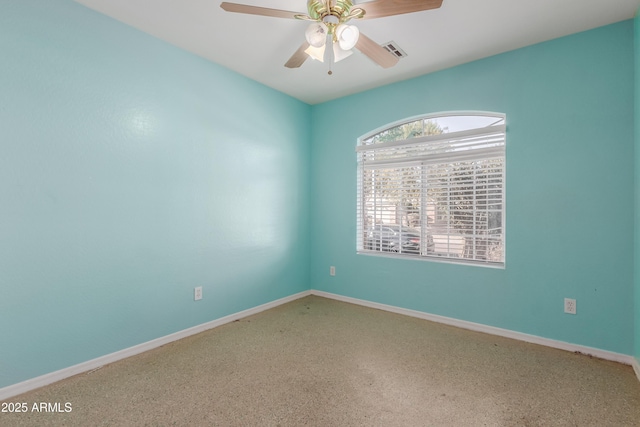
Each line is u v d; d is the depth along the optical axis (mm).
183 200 2588
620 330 2162
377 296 3365
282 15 1729
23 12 1768
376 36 2334
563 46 2344
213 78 2793
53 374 1899
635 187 2076
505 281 2604
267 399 1733
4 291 1730
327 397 1755
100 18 2076
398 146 3189
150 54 2352
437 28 2230
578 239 2303
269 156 3363
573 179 2316
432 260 3002
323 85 3293
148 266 2365
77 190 1991
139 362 2158
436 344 2459
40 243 1849
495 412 1628
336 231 3709
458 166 2902
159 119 2414
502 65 2594
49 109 1868
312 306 3441
